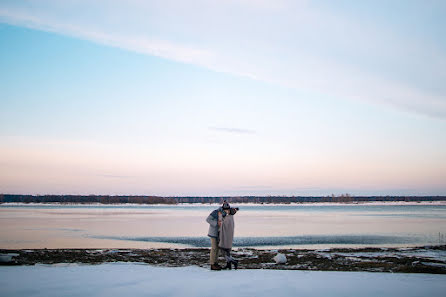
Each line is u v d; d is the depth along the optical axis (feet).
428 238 112.78
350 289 25.30
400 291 24.82
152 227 162.50
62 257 59.52
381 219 232.53
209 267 42.39
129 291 23.77
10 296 22.13
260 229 150.10
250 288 25.25
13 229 141.90
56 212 355.56
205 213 375.04
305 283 27.61
